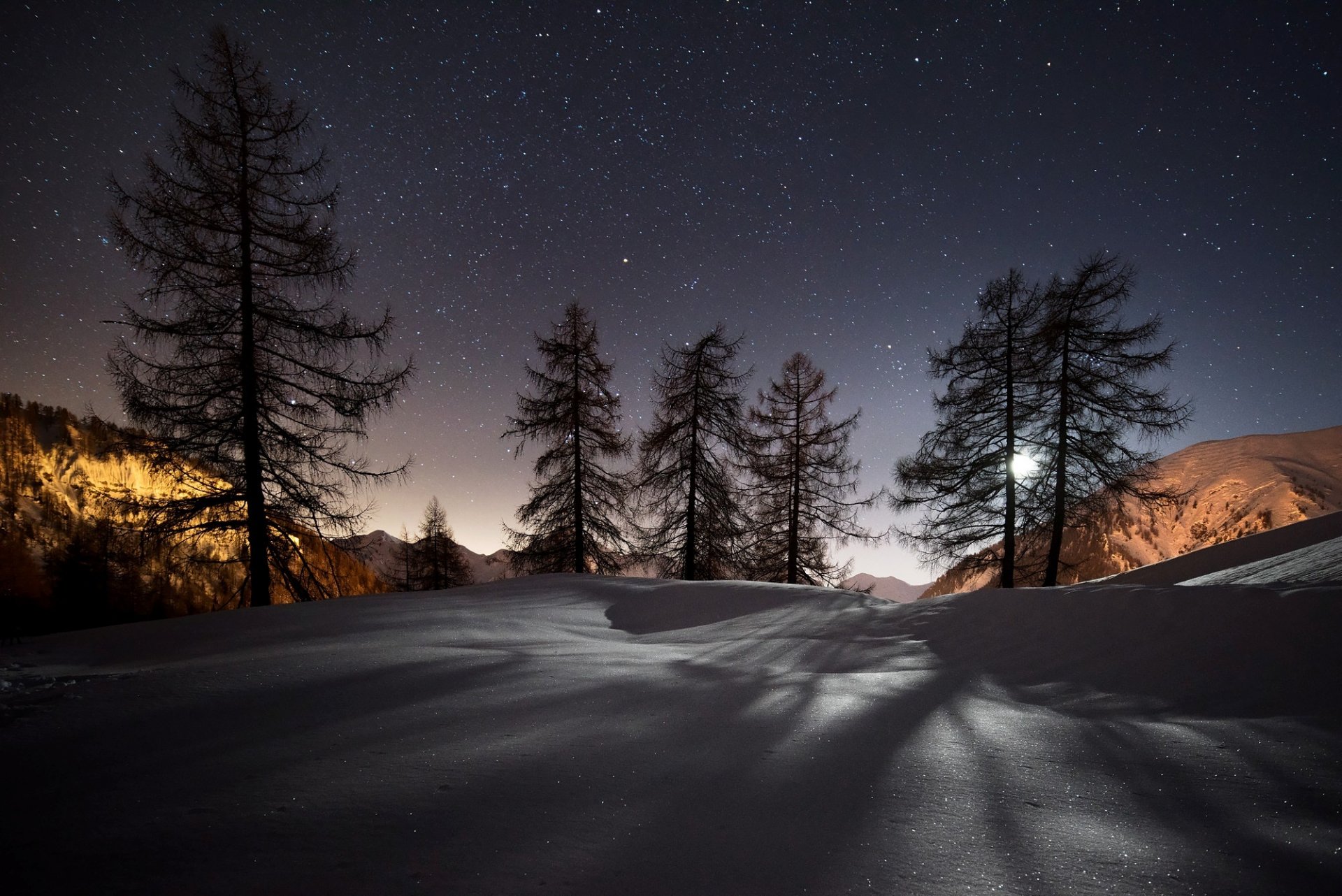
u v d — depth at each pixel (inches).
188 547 527.8
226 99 535.5
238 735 129.8
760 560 882.8
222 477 528.1
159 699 158.2
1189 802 102.0
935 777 112.3
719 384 846.5
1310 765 119.6
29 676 193.3
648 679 196.7
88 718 140.6
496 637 283.9
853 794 103.7
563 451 805.2
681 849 82.0
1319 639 196.7
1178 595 255.1
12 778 103.8
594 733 135.5
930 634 287.1
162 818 87.7
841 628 317.1
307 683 177.5
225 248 529.7
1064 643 242.7
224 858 75.4
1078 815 96.1
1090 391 668.1
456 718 144.4
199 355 518.3
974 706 169.3
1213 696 173.6
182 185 513.7
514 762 115.3
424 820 88.8
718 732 139.2
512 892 69.1
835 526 885.8
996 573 751.1
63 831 83.0
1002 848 84.4
